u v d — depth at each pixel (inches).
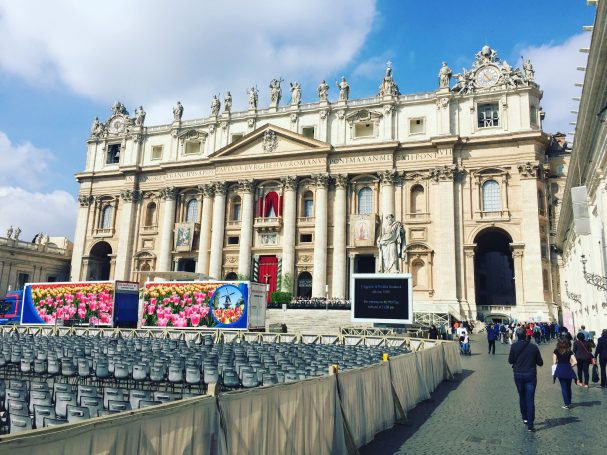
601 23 602.5
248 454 252.4
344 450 349.1
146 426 193.5
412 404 534.0
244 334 1316.4
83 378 693.3
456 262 2155.5
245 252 2447.1
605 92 736.3
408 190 2298.2
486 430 437.7
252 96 2647.6
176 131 2755.9
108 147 2942.9
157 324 1541.6
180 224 2605.8
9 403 333.7
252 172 2527.1
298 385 307.0
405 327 1309.1
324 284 2289.6
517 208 2132.1
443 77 2311.8
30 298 1681.8
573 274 1694.1
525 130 2142.0
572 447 382.0
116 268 2687.0
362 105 2440.9
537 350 454.3
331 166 2417.6
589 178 1038.4
